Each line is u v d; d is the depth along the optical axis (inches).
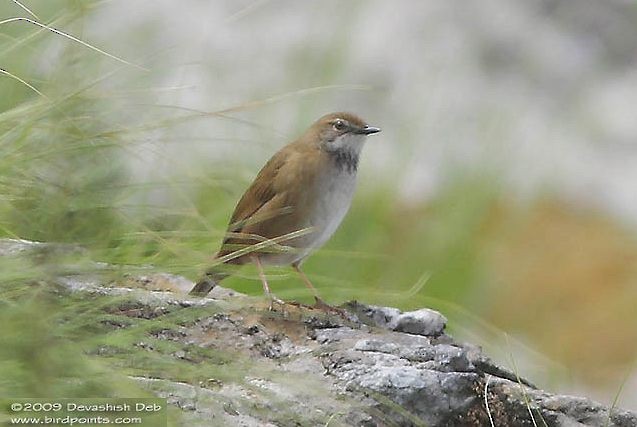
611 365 650.8
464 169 693.3
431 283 600.1
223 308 346.0
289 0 724.0
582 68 919.7
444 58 842.8
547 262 683.4
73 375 274.5
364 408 322.7
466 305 605.9
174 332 342.3
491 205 685.3
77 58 323.3
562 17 951.6
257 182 419.5
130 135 354.9
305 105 637.3
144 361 298.8
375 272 569.3
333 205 423.5
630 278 681.6
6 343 270.8
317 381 332.8
